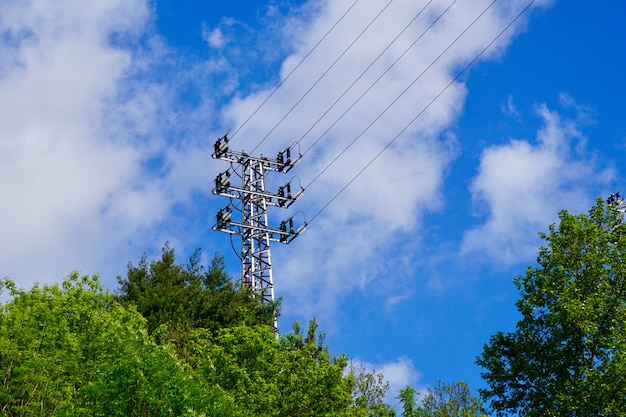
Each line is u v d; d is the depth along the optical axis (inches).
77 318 1364.4
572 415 1427.2
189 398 1093.8
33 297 1384.1
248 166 2327.8
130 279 1934.1
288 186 2308.1
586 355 1471.5
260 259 2228.1
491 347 1537.9
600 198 1616.6
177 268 1994.3
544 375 1481.3
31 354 1248.2
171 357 1119.0
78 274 1445.6
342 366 1381.6
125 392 1079.6
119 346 1116.5
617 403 1400.1
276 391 1332.4
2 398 1213.7
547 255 1571.1
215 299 1908.2
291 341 1477.6
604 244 1539.1
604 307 1489.9
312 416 1330.0
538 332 1520.7
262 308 1978.3
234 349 1384.1
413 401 1572.3
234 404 1187.3
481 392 1524.4
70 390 1203.2
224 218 2233.0
